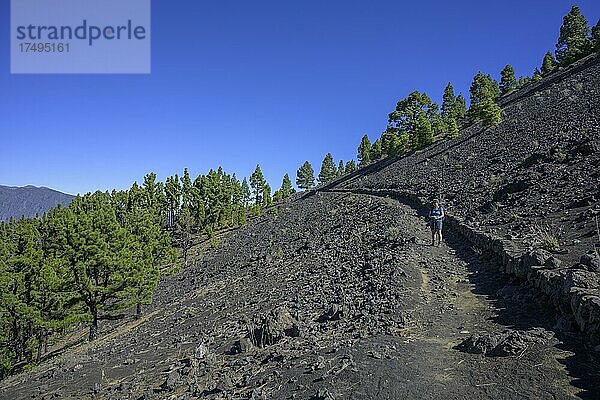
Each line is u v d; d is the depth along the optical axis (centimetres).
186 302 2786
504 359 697
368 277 1508
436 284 1261
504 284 1148
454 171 3919
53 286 3022
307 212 5716
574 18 9094
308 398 662
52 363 1952
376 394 631
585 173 1831
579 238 1171
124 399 910
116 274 3306
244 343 1059
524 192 2002
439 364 717
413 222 2478
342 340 934
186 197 9125
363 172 9312
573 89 4922
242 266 3394
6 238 4116
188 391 856
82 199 7731
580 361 639
